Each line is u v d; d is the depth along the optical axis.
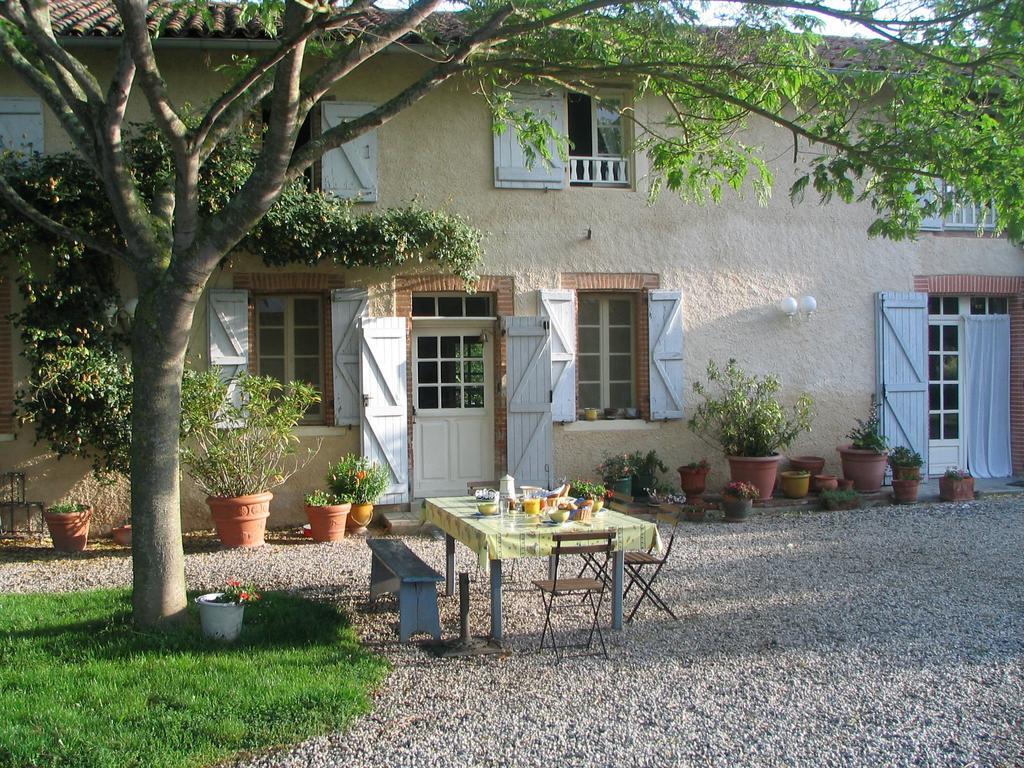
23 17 5.37
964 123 5.97
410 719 4.59
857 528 9.73
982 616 6.44
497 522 5.99
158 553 5.71
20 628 5.88
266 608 6.41
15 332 9.34
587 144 11.05
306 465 10.08
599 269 10.86
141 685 4.84
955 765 4.09
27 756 4.04
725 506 10.26
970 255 12.20
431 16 8.49
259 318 10.28
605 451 10.84
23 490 9.30
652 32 6.77
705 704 4.80
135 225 5.56
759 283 11.41
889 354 11.80
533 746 4.28
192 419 8.80
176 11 9.85
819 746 4.28
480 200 10.52
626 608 6.69
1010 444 12.49
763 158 11.37
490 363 10.76
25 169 8.80
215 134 5.73
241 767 4.06
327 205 9.55
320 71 5.56
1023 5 5.13
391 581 6.80
